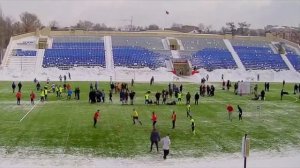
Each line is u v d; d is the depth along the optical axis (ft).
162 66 365.61
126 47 397.39
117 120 152.87
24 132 130.72
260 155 111.86
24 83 288.10
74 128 137.49
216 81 337.31
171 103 195.42
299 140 128.98
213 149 116.26
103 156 107.04
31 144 116.88
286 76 379.55
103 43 403.95
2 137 123.95
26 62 351.46
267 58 410.11
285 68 395.55
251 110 183.83
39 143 118.01
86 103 195.00
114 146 116.57
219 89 269.03
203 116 165.89
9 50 369.91
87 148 113.91
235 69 378.53
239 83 237.86
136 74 343.87
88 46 393.50
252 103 205.87
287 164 103.35
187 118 160.76
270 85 314.76
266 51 431.02
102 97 198.59
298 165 102.47
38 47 380.58
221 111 178.70
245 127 145.79
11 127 137.69
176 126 145.18
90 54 374.22
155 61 372.99
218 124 150.20
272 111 182.19
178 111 176.76
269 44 453.99
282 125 150.92
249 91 238.48
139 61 369.71
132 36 427.33
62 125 142.00
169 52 397.39
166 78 340.39
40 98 209.15
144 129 138.41
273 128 145.28
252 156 110.63
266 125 150.30
